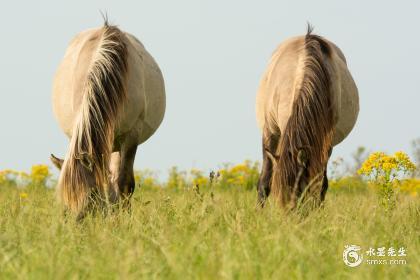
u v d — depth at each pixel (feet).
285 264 26.05
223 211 35.83
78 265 26.73
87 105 38.06
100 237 30.71
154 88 48.75
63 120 46.57
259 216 34.78
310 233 30.96
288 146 38.50
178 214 38.27
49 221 34.22
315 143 39.11
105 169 37.17
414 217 40.04
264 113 47.91
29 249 28.66
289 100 43.70
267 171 46.75
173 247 29.58
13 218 35.65
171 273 25.71
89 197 35.76
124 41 43.39
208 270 24.77
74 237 31.60
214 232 31.68
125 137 45.37
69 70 46.26
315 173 37.78
